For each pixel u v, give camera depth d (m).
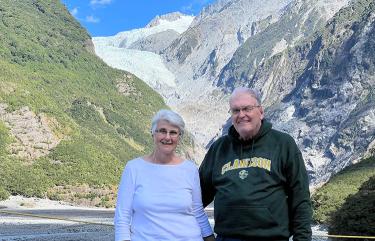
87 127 132.88
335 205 24.80
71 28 191.50
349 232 13.16
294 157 5.28
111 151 108.19
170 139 5.27
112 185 85.56
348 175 34.41
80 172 84.69
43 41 166.75
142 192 5.17
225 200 5.26
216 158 5.56
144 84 191.88
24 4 184.25
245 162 5.32
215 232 5.37
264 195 5.18
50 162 84.69
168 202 5.13
